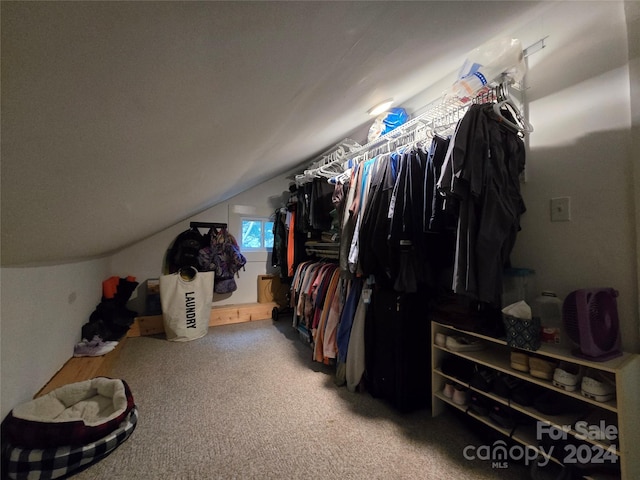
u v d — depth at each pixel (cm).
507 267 142
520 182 150
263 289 372
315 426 147
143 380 195
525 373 120
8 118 36
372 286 179
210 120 69
